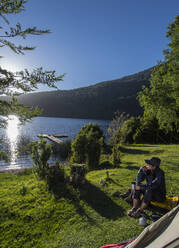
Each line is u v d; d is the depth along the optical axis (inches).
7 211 191.8
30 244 140.9
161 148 652.7
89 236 144.9
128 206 195.8
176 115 611.5
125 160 493.0
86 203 204.8
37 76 85.7
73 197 218.1
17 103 87.4
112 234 145.0
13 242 144.3
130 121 1091.3
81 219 173.0
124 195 217.2
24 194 234.4
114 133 469.7
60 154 933.2
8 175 381.4
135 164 419.5
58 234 152.3
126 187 251.0
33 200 216.7
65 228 160.7
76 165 276.1
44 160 293.0
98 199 213.9
